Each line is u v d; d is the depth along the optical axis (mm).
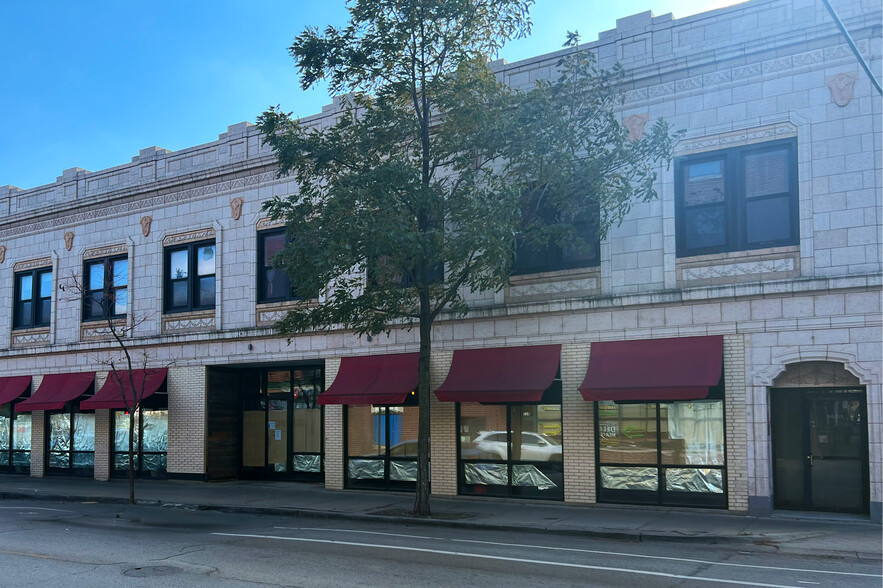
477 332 18188
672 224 16109
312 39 15484
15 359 27250
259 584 9320
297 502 17812
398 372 18969
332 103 21531
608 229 16625
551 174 15203
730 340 15320
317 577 9719
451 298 15922
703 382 14797
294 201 15789
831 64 14828
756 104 15508
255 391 23594
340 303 16719
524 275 17797
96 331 25219
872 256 14172
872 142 14359
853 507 14445
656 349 15859
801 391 15055
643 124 16625
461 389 17422
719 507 15250
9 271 27891
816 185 14766
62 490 21391
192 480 22562
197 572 10062
